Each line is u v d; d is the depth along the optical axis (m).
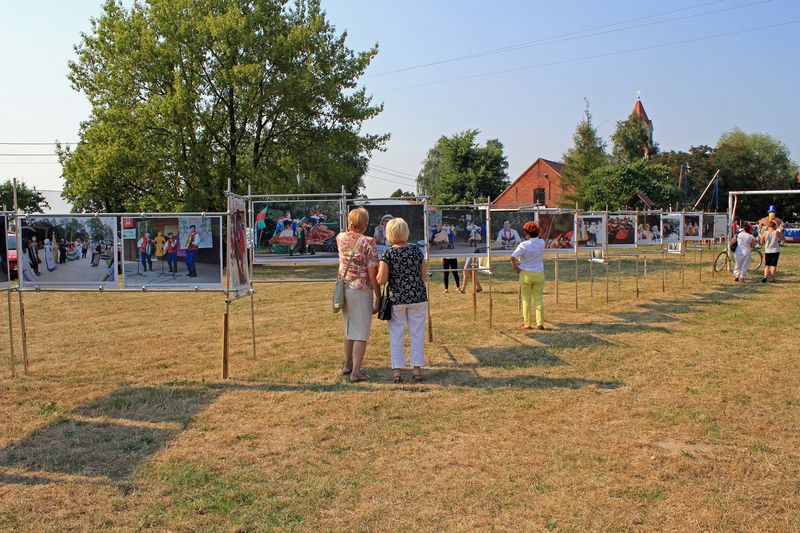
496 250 10.11
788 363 6.97
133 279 6.82
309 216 8.08
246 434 4.88
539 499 3.72
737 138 60.59
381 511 3.60
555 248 11.71
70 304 12.98
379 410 5.47
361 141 27.95
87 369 7.10
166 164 24.56
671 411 5.33
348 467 4.25
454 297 13.52
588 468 4.16
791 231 37.31
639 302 12.25
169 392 6.09
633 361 7.21
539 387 6.16
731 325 9.45
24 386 6.34
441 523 3.46
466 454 4.45
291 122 26.42
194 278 6.75
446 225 9.73
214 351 8.07
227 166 24.66
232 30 23.77
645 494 3.76
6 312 11.92
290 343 8.59
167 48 23.80
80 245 6.89
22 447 4.63
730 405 5.48
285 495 3.82
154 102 23.14
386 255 6.38
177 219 6.74
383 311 6.35
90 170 23.78
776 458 4.29
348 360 6.74
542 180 58.56
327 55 27.17
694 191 53.78
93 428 5.06
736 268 16.08
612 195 42.31
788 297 12.53
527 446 4.58
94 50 25.44
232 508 3.64
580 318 10.41
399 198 8.41
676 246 18.20
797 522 3.39
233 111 26.11
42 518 3.53
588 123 50.22
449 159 55.56
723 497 3.71
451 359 7.44
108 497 3.79
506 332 9.16
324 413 5.41
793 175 59.62
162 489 3.90
